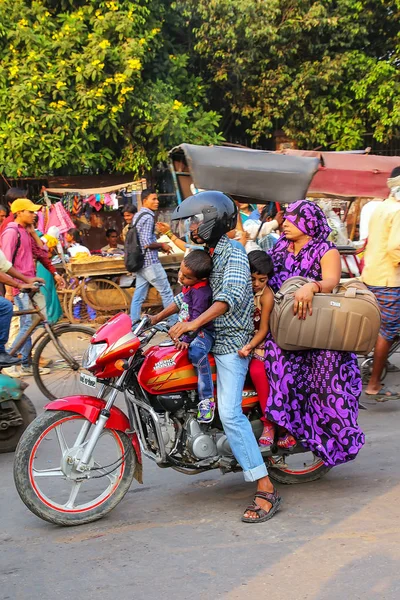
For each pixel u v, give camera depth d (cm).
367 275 556
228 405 361
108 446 486
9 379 482
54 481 430
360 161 732
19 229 671
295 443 385
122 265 954
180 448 370
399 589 288
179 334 346
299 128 1338
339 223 731
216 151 558
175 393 365
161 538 347
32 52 1095
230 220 357
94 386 364
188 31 1312
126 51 1113
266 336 377
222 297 351
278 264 392
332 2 1305
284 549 328
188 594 291
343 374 378
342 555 319
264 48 1280
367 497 387
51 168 1128
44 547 343
